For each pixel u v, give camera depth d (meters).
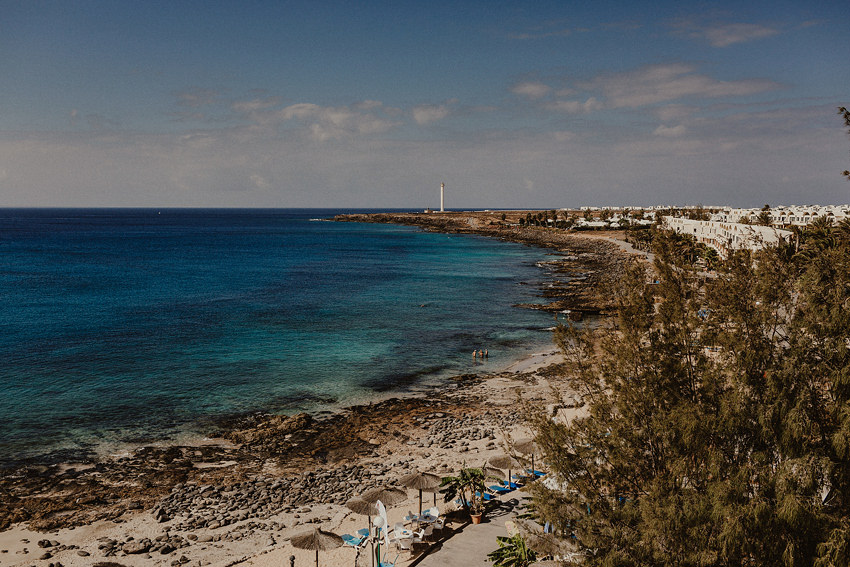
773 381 11.80
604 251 155.25
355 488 28.22
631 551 11.70
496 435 34.84
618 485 13.58
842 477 11.13
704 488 12.30
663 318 13.89
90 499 27.05
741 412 11.88
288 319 69.50
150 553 22.72
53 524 24.89
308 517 25.59
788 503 10.38
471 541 21.39
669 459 12.82
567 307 77.19
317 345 57.19
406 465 30.80
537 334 63.22
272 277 108.88
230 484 28.88
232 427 36.38
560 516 13.30
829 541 10.21
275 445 33.66
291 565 20.50
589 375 14.51
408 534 21.19
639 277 14.91
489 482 26.48
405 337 61.25
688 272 14.36
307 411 39.34
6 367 47.81
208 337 59.75
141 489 28.27
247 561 21.73
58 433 34.78
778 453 11.83
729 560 11.35
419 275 112.69
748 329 12.77
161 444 33.59
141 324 65.44
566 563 13.71
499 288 95.88
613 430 13.48
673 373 13.41
